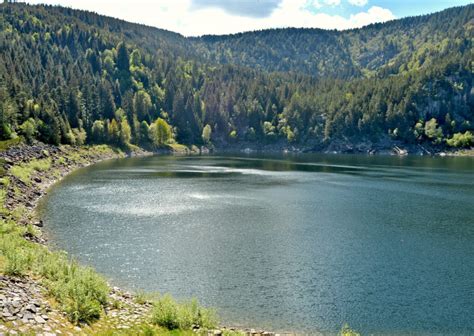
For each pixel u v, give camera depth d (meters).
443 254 38.50
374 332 24.23
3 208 43.91
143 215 52.31
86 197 63.84
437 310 27.08
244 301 27.67
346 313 26.41
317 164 138.62
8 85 131.62
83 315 18.17
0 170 61.12
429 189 78.88
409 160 163.12
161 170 107.94
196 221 49.88
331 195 70.94
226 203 62.03
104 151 149.75
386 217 53.91
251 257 36.88
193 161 143.38
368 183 87.25
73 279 22.02
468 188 80.38
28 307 16.94
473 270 34.34
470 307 27.59
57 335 15.57
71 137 131.62
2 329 14.54
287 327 24.34
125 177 90.94
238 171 109.81
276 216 53.56
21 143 93.56
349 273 33.38
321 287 30.42
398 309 27.11
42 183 73.06
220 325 24.02
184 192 71.56
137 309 21.95
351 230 47.00
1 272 21.06
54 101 143.88
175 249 38.59
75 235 41.94
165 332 18.78
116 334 17.28
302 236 44.09
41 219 47.91
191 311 22.09
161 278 31.22
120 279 30.66
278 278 31.98
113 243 39.72
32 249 29.98
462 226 49.25
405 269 34.44
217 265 34.56
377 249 39.88
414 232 46.38
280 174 103.75
